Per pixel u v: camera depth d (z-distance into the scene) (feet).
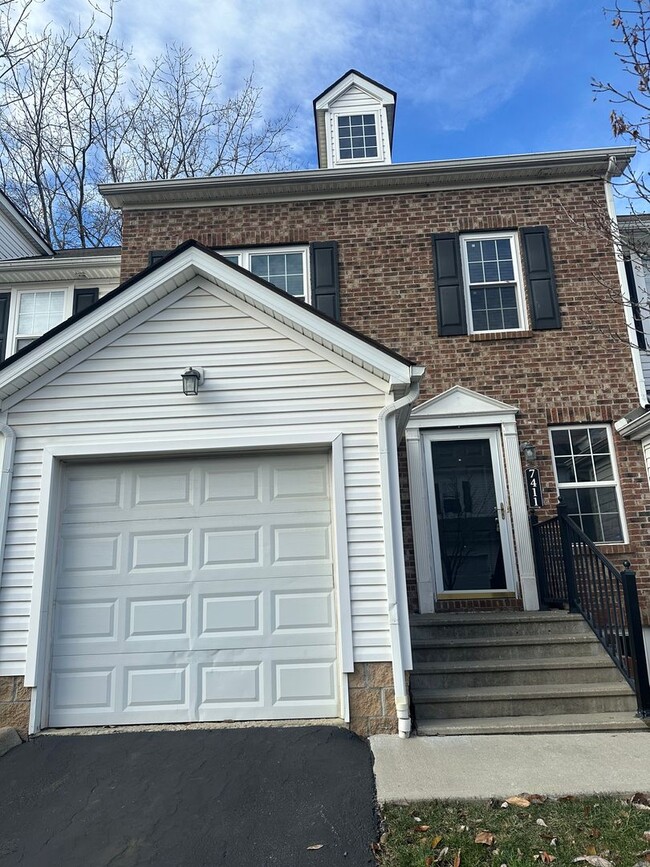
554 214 30.01
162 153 71.77
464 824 12.18
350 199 30.78
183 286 19.80
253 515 18.78
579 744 16.01
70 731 16.96
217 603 18.16
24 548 17.99
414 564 26.12
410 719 16.74
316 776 14.14
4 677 17.10
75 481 19.11
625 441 27.17
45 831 12.39
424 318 29.14
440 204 30.48
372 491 18.21
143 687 17.61
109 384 19.17
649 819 12.13
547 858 11.06
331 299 29.48
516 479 26.81
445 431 27.81
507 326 29.43
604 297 27.53
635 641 18.06
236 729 16.65
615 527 26.73
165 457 19.21
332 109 37.27
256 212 30.81
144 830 12.29
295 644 17.83
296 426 18.78
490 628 21.86
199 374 18.84
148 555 18.52
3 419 18.90
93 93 67.31
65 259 32.24
